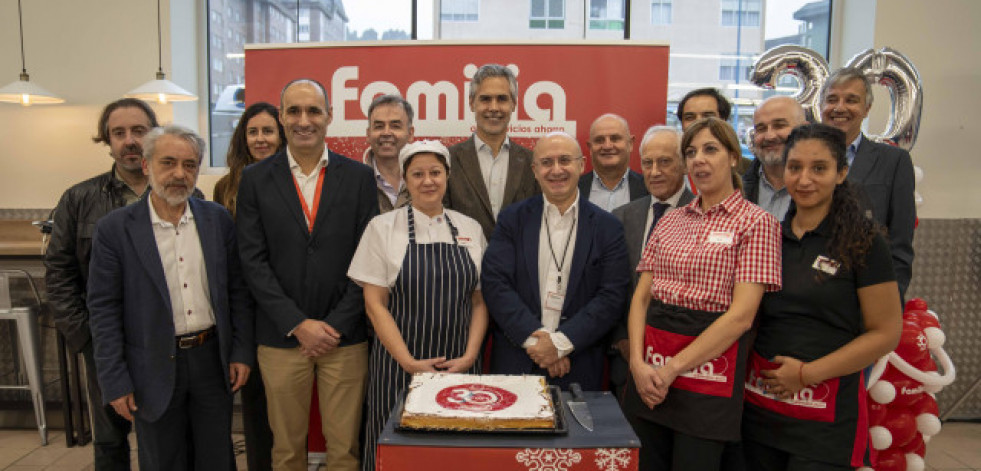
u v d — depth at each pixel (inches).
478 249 85.7
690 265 66.1
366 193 90.0
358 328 88.8
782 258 65.8
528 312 81.1
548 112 119.4
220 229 83.2
